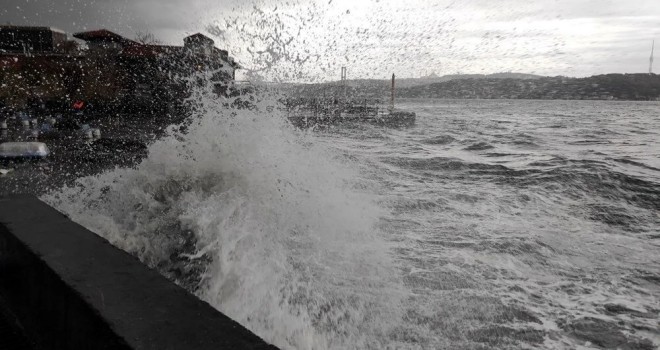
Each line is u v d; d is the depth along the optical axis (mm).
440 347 3977
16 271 2057
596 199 11547
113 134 21016
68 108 28672
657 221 9266
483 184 13234
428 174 14836
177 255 3812
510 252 6695
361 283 4676
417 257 6102
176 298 1463
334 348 3695
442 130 37812
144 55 27672
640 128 44469
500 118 63438
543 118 65375
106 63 29031
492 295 5043
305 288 4230
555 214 9586
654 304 5055
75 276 1620
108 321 1288
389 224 7672
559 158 19859
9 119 26422
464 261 6102
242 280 3893
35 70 29531
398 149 22172
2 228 2271
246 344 1198
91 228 3906
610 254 6887
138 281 1596
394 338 3984
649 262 6539
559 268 6156
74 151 16062
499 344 4117
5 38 31438
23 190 10094
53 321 1653
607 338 4312
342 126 29547
